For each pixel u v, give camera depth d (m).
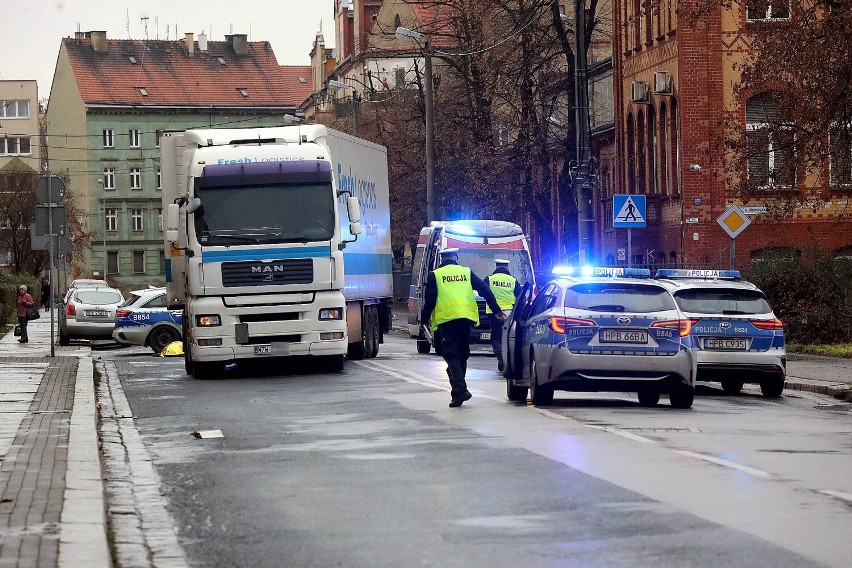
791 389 65.62
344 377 68.75
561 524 24.73
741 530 23.94
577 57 91.12
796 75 81.94
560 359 49.28
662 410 49.53
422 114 166.25
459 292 50.19
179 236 72.75
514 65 131.75
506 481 30.25
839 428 43.47
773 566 20.86
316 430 42.66
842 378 68.25
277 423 45.41
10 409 50.81
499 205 137.38
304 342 69.88
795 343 91.38
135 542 23.92
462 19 140.12
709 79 120.88
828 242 119.50
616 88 144.38
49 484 30.09
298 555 22.58
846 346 88.62
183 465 35.06
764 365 60.09
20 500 27.58
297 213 69.88
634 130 140.12
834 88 79.75
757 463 33.19
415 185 174.12
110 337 124.38
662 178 129.88
